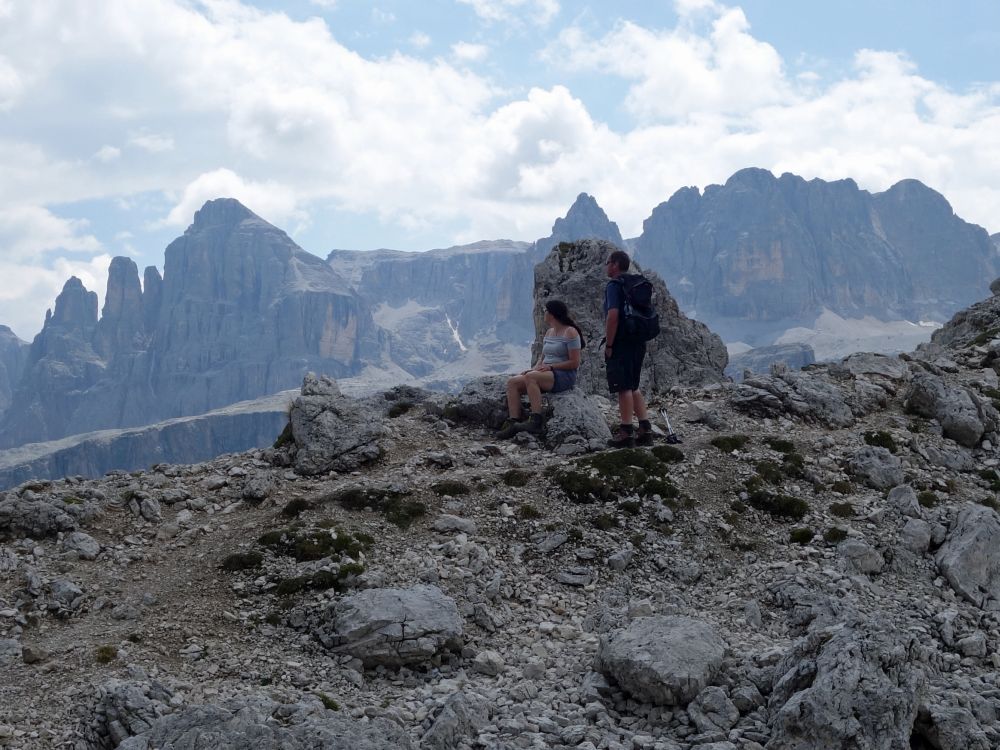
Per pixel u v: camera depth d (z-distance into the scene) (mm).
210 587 10781
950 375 19344
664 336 20141
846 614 10125
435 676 9453
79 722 7898
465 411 16969
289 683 8969
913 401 16891
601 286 20641
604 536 12359
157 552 11836
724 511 13000
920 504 13219
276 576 10977
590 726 8250
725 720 8172
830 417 16375
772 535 12641
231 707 7637
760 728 8070
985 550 11727
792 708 7691
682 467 13977
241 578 10945
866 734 7465
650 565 11891
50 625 9945
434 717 8258
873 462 14172
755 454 14516
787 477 13984
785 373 17766
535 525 12539
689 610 10805
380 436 15141
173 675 8875
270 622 10102
